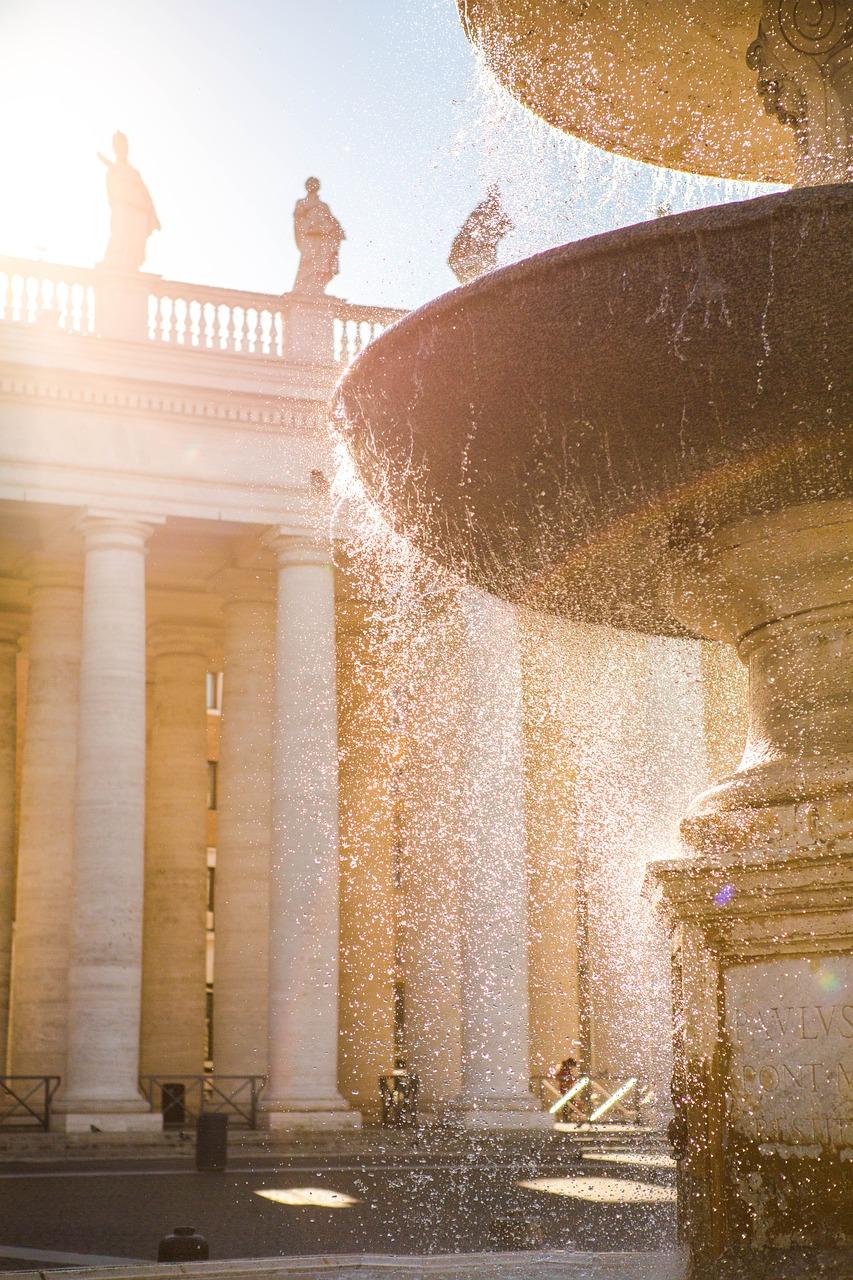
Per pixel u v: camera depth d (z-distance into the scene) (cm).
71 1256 903
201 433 2623
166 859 3017
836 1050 447
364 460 543
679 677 2525
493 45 607
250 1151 2209
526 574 565
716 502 487
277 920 2492
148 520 2562
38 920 2698
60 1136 2241
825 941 455
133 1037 2388
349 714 3038
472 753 2542
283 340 2709
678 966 495
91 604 2516
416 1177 1645
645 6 556
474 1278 594
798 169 522
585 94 620
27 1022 2666
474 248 2122
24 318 2573
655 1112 2539
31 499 2503
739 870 471
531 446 473
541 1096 2741
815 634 491
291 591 2609
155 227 2711
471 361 461
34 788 2750
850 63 507
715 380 431
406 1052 2823
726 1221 467
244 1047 2695
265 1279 625
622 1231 945
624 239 421
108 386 2569
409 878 2831
